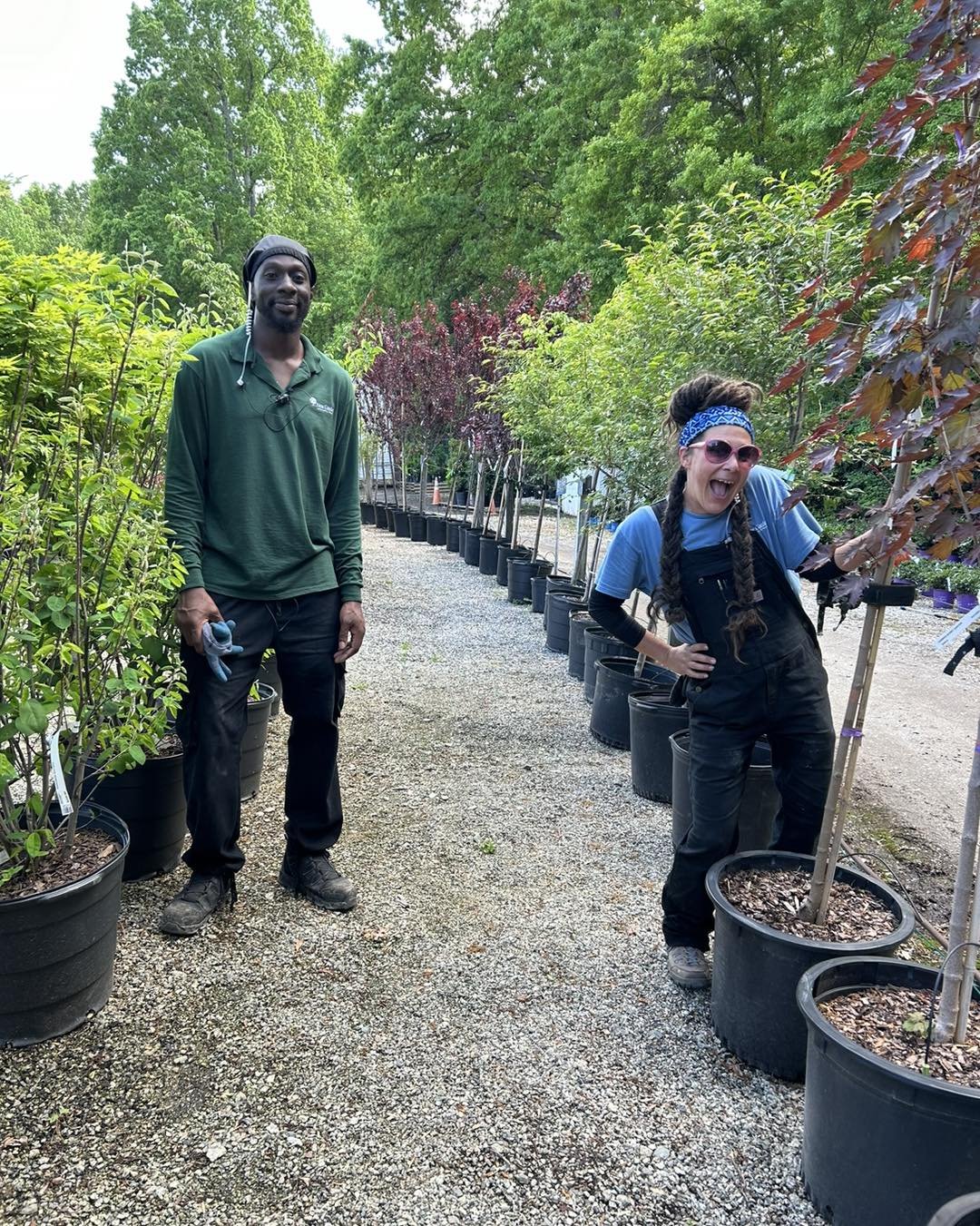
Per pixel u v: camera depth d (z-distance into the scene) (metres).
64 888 2.08
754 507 2.35
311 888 2.91
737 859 2.40
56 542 2.41
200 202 24.38
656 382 4.29
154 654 2.72
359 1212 1.69
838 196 1.67
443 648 6.94
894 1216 1.57
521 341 8.46
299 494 2.71
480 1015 2.35
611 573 2.52
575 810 3.82
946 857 3.60
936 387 1.52
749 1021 2.15
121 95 25.72
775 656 2.33
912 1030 1.71
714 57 13.39
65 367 2.55
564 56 18.20
